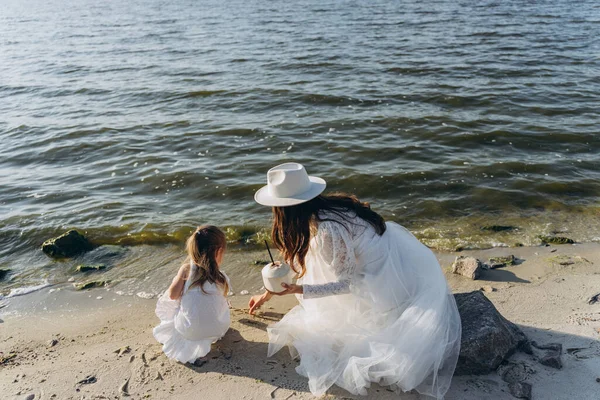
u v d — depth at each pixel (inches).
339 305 153.8
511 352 152.3
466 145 382.3
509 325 161.8
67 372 156.4
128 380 150.8
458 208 287.1
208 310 157.3
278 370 152.1
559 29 897.5
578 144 377.1
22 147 409.7
